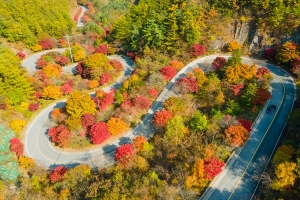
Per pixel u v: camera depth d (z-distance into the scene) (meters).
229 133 47.22
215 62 71.12
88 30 118.19
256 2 77.25
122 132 61.06
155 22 85.25
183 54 79.56
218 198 41.62
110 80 81.56
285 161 38.72
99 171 48.84
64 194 43.69
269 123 55.19
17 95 66.62
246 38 80.56
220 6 83.12
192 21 78.50
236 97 61.06
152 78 69.75
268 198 38.41
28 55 96.12
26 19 103.50
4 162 50.94
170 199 38.47
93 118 60.09
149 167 48.19
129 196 38.84
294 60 67.94
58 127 60.12
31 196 44.19
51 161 56.28
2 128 58.00
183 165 45.53
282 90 64.31
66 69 91.00
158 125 56.41
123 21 99.44
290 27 73.12
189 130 52.66
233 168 46.12
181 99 61.56
